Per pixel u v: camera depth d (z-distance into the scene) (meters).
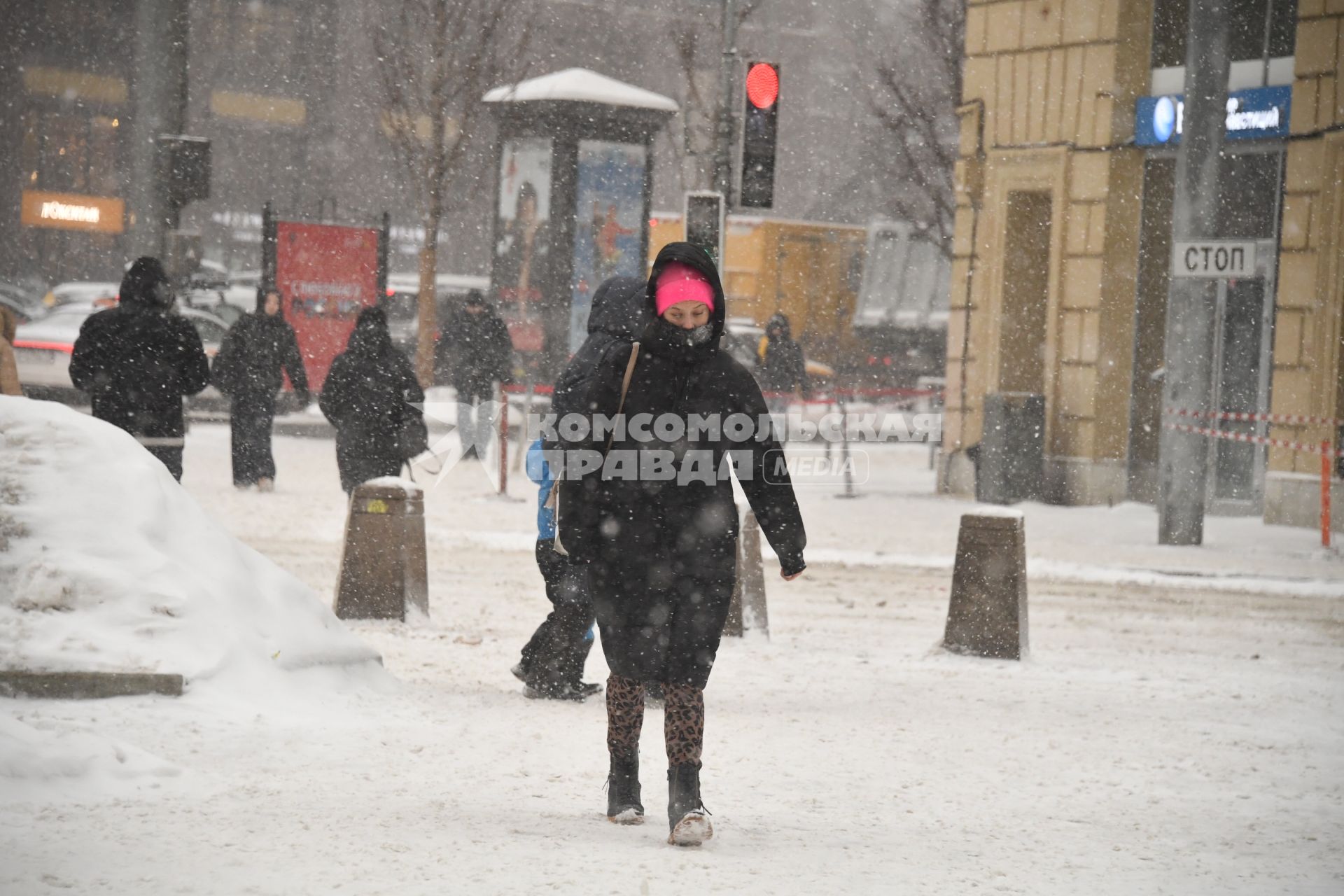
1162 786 24.75
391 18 146.12
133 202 79.94
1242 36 75.81
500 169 100.00
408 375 51.97
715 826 20.84
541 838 19.38
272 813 19.92
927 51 141.50
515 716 28.70
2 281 180.75
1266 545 63.50
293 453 89.38
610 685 20.73
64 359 86.81
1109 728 29.86
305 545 54.00
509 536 59.56
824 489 86.56
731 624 40.09
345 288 107.06
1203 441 63.62
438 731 26.70
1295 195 71.19
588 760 25.14
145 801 20.22
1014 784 24.62
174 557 28.06
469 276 191.88
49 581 26.50
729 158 57.78
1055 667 37.31
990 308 83.94
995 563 37.91
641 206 99.00
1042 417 80.19
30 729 21.86
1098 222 79.94
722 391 20.31
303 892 16.22
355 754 24.28
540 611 43.41
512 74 143.38
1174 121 77.62
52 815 19.16
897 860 19.16
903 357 150.50
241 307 117.06
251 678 26.91
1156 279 80.31
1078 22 80.62
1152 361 80.50
